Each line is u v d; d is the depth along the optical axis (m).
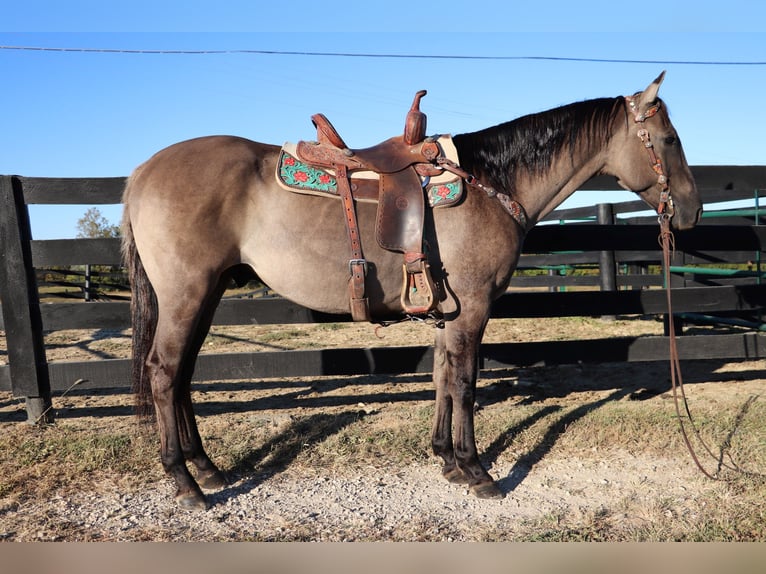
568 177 3.17
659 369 5.50
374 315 2.94
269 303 4.09
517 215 2.90
